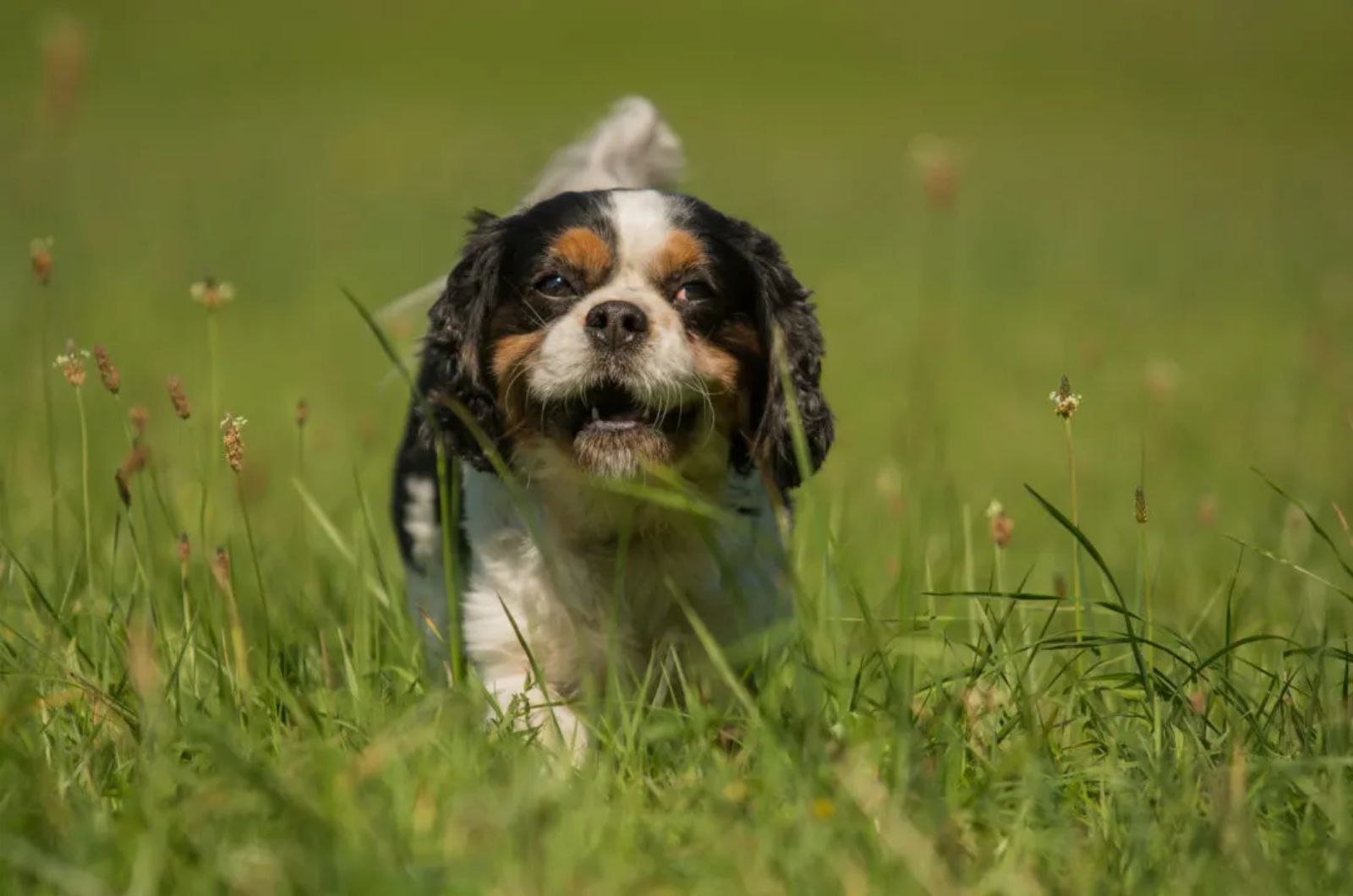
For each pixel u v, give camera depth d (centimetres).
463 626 787
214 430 862
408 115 5312
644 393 735
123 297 2222
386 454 1327
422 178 3800
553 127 4966
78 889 465
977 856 516
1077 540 632
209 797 516
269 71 6425
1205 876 499
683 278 774
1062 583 716
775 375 800
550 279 778
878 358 1950
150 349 1884
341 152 4303
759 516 803
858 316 2288
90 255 2562
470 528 805
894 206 3528
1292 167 4200
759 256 808
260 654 711
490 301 801
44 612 752
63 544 945
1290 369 1791
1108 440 1444
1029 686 671
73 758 595
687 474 776
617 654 762
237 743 581
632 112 1071
